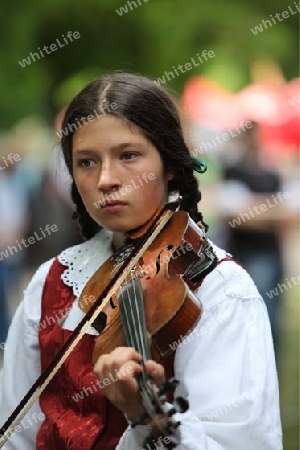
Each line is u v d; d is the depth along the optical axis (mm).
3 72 17016
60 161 6184
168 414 4375
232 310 5117
